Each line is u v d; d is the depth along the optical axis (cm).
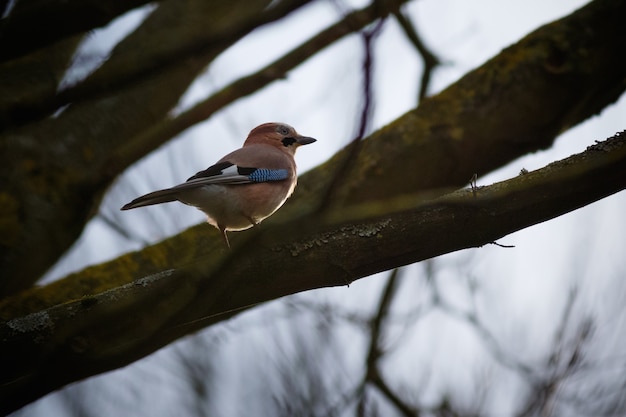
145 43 1302
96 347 698
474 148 1123
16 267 1137
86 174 1223
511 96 1133
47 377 620
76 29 554
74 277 1007
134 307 698
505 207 735
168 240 1072
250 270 734
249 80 1092
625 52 1137
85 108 1283
